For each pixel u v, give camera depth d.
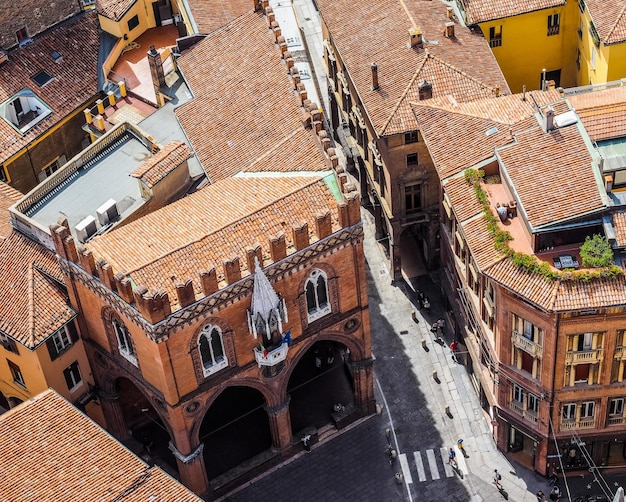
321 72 126.00
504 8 102.94
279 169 90.06
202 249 82.44
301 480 91.38
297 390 96.88
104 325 86.56
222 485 90.00
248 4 112.06
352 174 113.12
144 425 96.06
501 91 97.12
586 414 86.56
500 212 84.69
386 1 104.62
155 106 106.94
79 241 89.12
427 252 105.00
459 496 89.44
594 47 101.25
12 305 88.12
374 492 90.12
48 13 110.44
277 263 82.38
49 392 80.44
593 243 80.19
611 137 83.62
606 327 80.62
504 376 86.62
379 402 96.12
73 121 108.94
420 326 101.44
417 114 93.06
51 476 75.25
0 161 103.25
